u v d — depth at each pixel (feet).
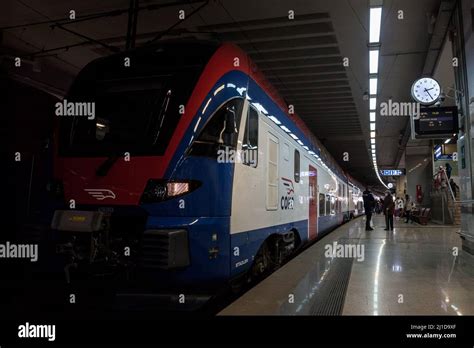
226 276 15.33
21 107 28.81
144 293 14.75
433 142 75.05
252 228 18.20
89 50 38.34
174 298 14.44
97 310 15.35
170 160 14.66
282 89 50.29
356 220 87.81
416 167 97.86
